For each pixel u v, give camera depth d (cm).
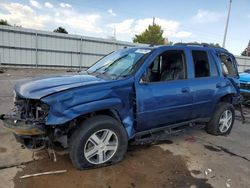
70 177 298
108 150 328
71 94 283
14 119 286
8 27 1678
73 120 293
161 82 366
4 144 378
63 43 1930
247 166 358
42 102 280
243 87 772
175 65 405
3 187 270
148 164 344
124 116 329
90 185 285
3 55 1703
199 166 347
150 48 385
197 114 434
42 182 284
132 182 296
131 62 367
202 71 437
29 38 1778
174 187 291
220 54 482
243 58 2766
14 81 1059
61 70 1850
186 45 421
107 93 307
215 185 301
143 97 340
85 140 302
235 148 427
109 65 398
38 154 351
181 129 430
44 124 278
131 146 403
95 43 2077
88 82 316
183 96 390
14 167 312
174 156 375
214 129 479
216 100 457
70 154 304
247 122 621
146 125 362
